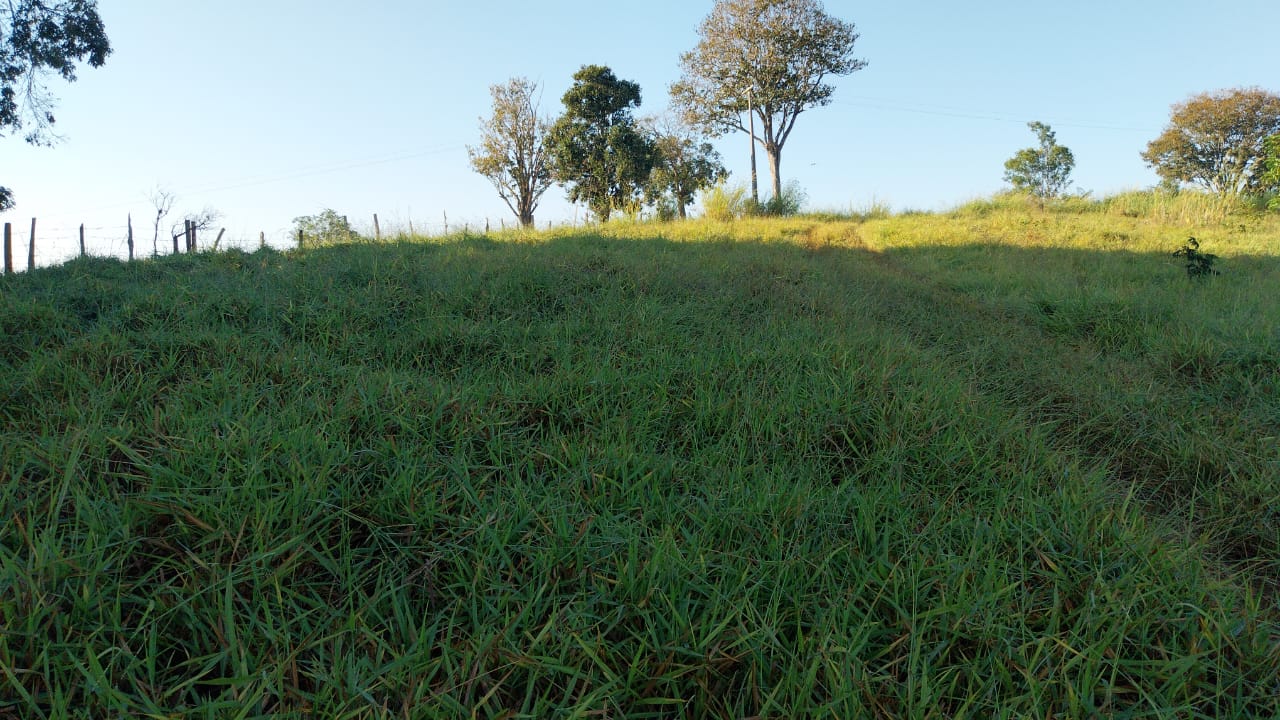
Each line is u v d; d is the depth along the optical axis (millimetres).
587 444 2912
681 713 1648
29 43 15852
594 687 1684
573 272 6332
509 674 1654
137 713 1459
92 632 1633
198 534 1994
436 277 5867
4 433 2570
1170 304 6875
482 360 4180
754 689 1671
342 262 6543
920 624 1937
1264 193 18984
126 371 3453
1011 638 1871
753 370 4082
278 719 1469
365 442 2771
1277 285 8625
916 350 4703
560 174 30219
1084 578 2154
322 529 2158
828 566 2193
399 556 2068
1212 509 2953
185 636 1731
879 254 12938
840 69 30094
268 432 2582
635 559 2039
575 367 3926
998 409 3787
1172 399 4324
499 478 2609
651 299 5633
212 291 5008
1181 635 1983
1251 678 1839
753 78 29656
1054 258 11562
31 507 1974
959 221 17156
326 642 1756
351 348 4316
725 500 2547
